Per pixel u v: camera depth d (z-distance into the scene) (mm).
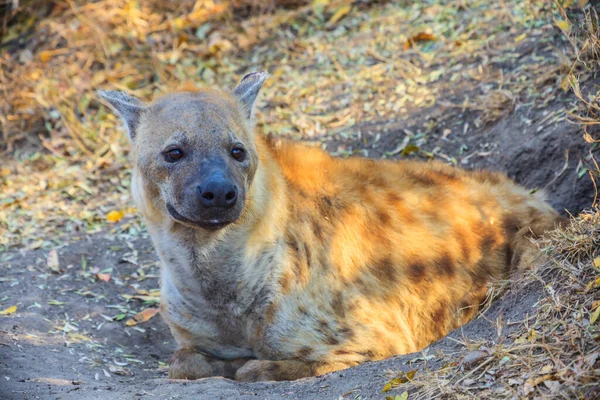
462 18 16594
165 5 19969
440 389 7242
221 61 18125
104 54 19094
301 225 9336
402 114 14812
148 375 9766
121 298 12062
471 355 7523
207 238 8781
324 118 15367
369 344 9242
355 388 7812
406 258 9828
